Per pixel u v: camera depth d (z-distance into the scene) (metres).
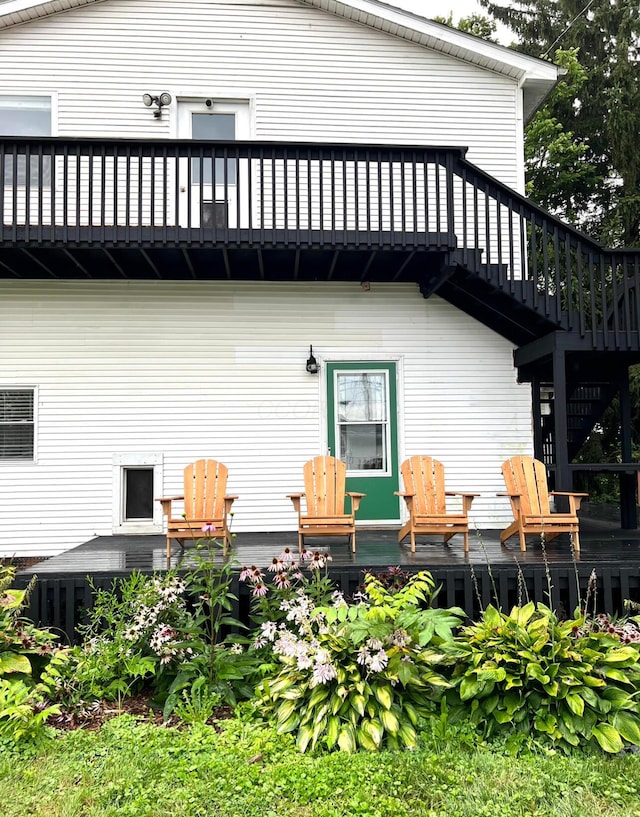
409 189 7.20
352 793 2.54
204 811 2.44
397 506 7.27
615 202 15.95
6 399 6.99
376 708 2.98
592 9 16.97
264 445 7.17
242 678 3.46
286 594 3.79
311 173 6.67
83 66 7.18
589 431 7.77
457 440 7.35
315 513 5.60
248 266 6.82
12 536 6.85
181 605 3.84
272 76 7.37
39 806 2.47
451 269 6.23
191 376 7.14
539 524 5.34
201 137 7.38
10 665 3.28
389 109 7.50
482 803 2.50
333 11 7.45
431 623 3.02
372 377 7.38
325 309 7.34
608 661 3.10
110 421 7.03
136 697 3.61
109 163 6.75
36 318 7.02
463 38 7.41
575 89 15.81
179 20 7.29
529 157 16.14
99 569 4.71
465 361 7.43
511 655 3.11
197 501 5.51
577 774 2.68
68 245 5.98
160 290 7.17
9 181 6.87
